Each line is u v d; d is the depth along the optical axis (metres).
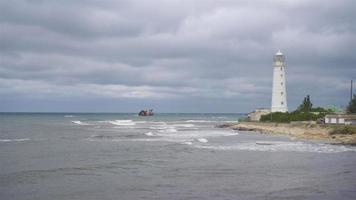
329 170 34.28
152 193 25.41
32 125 116.06
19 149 49.97
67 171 33.31
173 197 24.38
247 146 54.69
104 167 35.59
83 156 43.31
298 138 68.75
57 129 96.06
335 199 24.02
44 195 24.84
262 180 29.64
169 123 145.62
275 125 91.81
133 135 75.75
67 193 25.38
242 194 25.22
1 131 85.88
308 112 100.25
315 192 25.80
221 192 25.70
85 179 29.86
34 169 34.12
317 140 64.81
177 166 36.25
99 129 97.88
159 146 54.59
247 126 98.88
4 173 32.03
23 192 25.56
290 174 32.25
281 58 99.56
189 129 101.44
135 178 30.30
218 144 57.72
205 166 36.28
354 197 24.53
